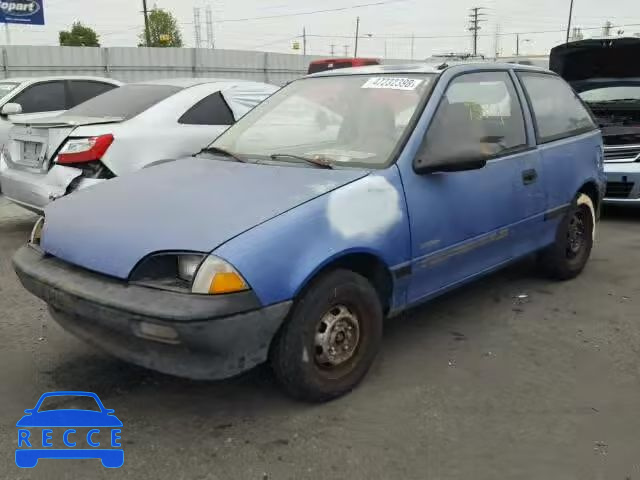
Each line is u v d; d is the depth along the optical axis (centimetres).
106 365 368
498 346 398
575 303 475
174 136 602
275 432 300
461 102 399
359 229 317
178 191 332
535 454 284
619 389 343
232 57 3041
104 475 268
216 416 313
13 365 367
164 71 2848
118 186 358
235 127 441
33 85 909
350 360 332
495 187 405
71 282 299
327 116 402
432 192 359
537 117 468
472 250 395
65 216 333
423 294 370
